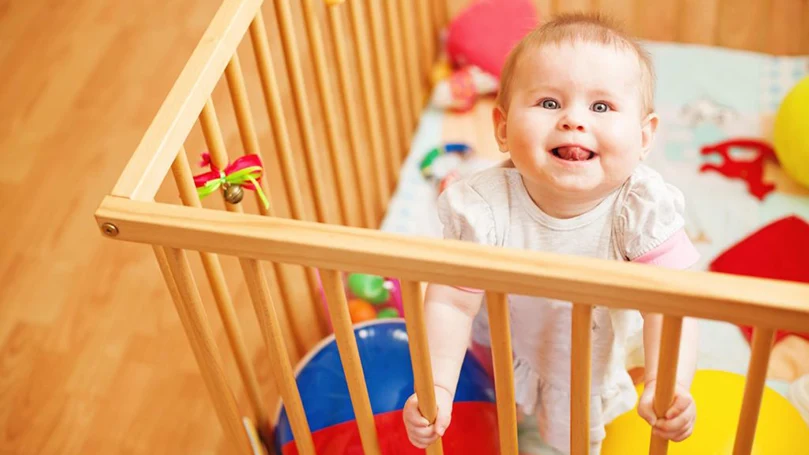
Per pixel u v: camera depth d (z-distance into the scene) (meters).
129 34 2.54
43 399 1.83
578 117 1.04
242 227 0.89
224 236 0.89
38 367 1.88
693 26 2.09
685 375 1.08
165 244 0.93
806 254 1.69
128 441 1.75
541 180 1.07
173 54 2.47
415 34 1.99
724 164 1.83
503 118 1.15
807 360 1.55
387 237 0.86
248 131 1.24
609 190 1.09
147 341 1.90
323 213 1.53
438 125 1.98
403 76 1.82
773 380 1.54
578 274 0.81
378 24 1.60
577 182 1.05
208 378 1.13
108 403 1.81
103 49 2.52
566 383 1.27
